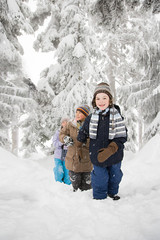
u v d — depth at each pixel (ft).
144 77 34.65
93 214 5.65
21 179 8.93
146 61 33.58
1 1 27.22
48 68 38.17
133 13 38.70
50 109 33.96
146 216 5.37
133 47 40.06
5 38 28.40
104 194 7.16
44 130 35.22
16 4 28.81
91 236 4.55
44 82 33.32
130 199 7.06
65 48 29.12
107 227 4.91
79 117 9.71
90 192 8.09
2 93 30.91
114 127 7.00
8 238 4.27
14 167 10.10
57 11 36.81
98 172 7.05
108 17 27.48
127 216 5.50
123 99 36.83
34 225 4.94
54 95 32.48
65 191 7.83
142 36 38.01
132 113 47.50
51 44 36.58
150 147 12.71
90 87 30.66
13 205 6.28
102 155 6.49
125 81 45.55
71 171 9.55
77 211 5.93
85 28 28.86
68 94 29.19
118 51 43.88
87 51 29.17
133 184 9.15
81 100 28.37
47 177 9.57
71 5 30.40
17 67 35.65
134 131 47.96
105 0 25.76
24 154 46.50
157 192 7.47
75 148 9.51
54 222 5.19
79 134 7.85
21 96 32.48
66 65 31.53
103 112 7.26
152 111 32.30
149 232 4.57
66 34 31.22
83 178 9.87
